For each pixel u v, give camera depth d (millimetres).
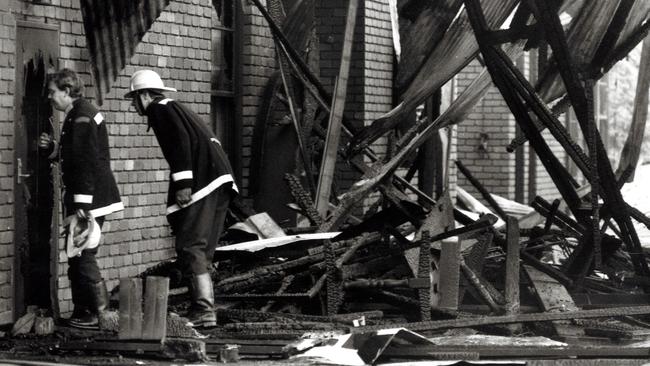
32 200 11648
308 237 12852
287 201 16109
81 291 10797
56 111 11812
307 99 16125
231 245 13000
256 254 12992
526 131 14297
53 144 11305
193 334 10070
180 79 14438
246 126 16359
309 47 16500
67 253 10648
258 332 10633
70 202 10672
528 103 14109
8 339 10219
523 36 13984
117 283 13258
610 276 14070
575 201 14383
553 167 14312
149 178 13852
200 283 10820
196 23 14688
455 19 15789
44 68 11750
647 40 16578
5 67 11031
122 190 13375
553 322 11531
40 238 11719
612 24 14641
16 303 11297
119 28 12844
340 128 15477
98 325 10773
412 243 12219
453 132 20859
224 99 16141
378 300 12039
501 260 13844
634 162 16594
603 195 14000
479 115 25281
